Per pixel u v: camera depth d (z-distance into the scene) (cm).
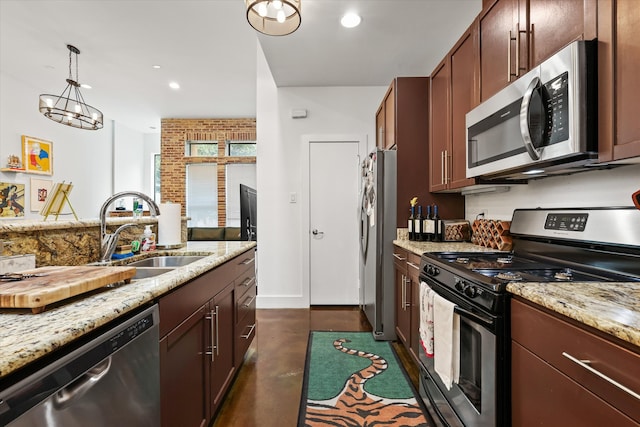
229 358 189
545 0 128
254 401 188
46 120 502
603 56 102
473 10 228
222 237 627
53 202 156
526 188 192
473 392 127
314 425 166
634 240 116
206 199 668
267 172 376
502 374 110
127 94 513
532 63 136
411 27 249
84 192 591
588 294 93
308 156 375
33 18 293
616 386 69
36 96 479
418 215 266
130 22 299
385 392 196
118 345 82
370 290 293
